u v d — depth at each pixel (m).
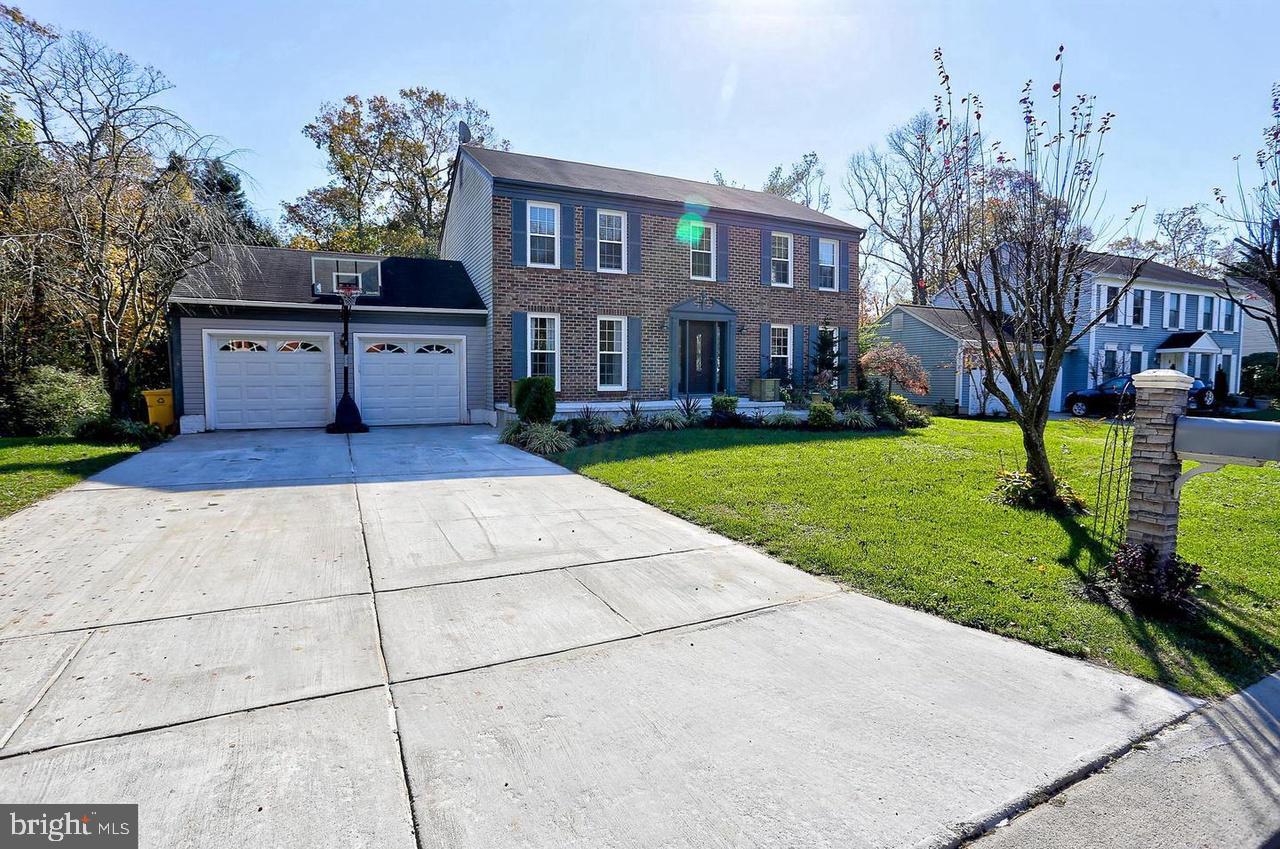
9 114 14.01
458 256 17.89
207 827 2.08
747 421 14.04
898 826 2.15
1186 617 3.90
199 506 6.59
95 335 12.02
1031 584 4.44
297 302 13.45
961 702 2.96
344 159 28.53
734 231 16.66
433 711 2.82
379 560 4.92
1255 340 30.88
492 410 14.52
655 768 2.45
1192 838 2.12
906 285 34.88
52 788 2.26
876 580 4.55
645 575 4.69
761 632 3.72
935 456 9.94
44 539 5.32
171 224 11.32
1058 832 2.14
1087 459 9.88
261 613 3.86
